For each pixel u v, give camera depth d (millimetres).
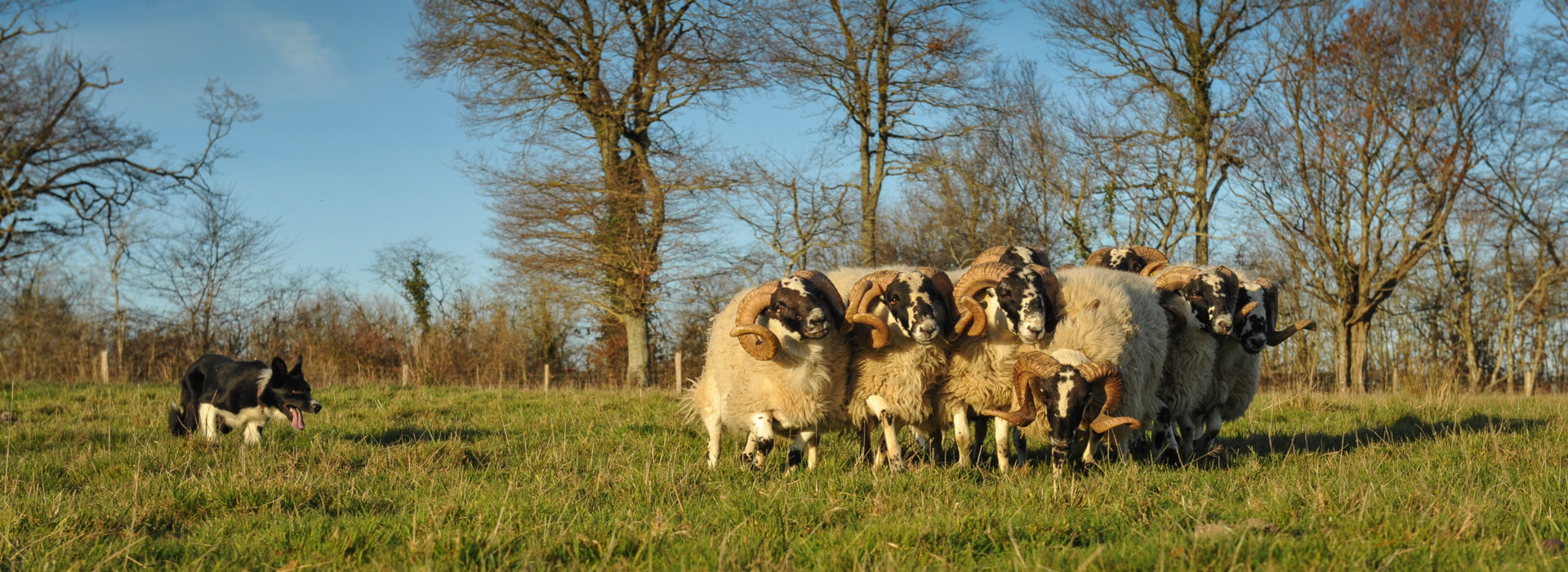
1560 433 9414
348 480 7477
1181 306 9359
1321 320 31047
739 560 4781
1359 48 25109
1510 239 30297
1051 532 5113
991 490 6508
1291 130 26531
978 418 9266
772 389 8383
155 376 26984
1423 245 26625
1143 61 28500
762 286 8305
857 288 8375
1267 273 30922
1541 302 30359
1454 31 24438
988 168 31312
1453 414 12430
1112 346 8312
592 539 5105
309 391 10133
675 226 29625
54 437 10555
